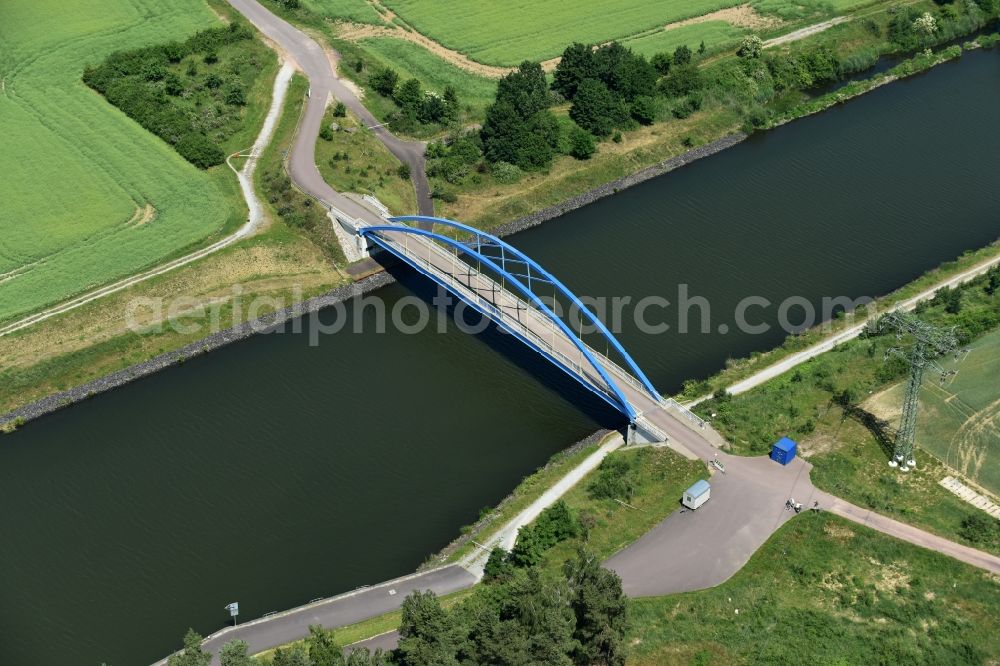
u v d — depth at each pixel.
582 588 120.81
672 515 145.50
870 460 153.50
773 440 156.75
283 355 183.50
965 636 127.69
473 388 174.12
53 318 186.12
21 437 169.50
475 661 114.62
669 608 131.50
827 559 138.38
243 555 144.50
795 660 124.88
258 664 116.62
